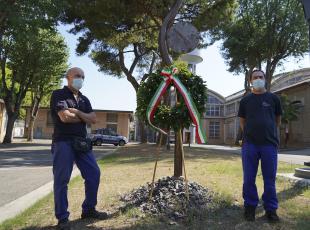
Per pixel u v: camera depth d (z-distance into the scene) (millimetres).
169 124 5582
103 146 33875
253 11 34125
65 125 4746
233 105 64875
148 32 21234
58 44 33406
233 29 34625
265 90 5418
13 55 32125
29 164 14297
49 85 39688
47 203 6145
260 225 4789
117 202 5984
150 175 9477
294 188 7441
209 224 4781
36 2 17375
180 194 5758
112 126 59688
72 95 4938
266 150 5152
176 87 5516
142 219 4961
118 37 21297
